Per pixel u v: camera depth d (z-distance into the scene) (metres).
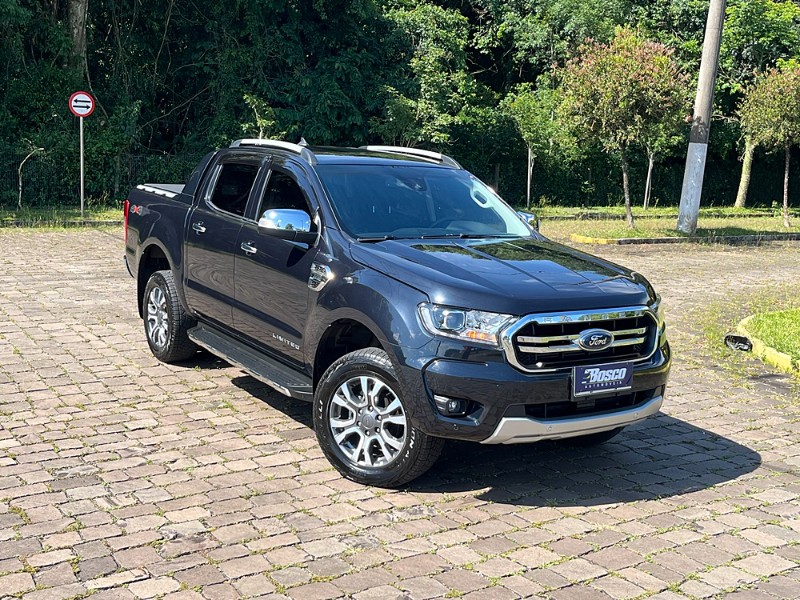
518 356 4.79
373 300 5.12
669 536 4.70
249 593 3.88
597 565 4.32
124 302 10.02
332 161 6.29
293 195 6.16
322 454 5.66
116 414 6.25
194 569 4.08
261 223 5.69
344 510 4.83
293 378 5.85
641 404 5.27
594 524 4.82
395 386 4.97
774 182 38.06
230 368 7.54
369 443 5.19
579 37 32.38
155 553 4.22
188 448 5.65
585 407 5.06
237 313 6.48
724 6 20.19
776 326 9.98
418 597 3.92
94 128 22.55
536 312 4.83
